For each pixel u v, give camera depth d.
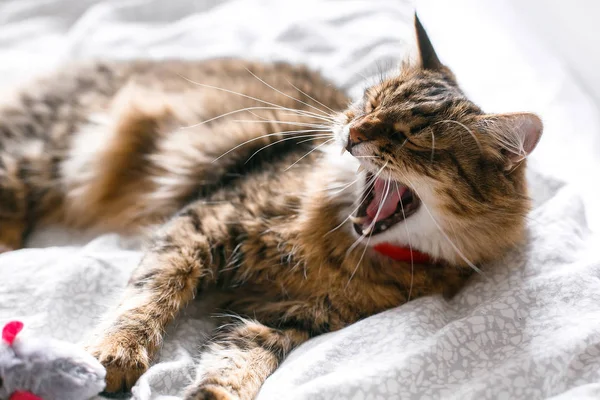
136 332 0.44
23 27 0.74
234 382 0.42
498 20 0.75
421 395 0.40
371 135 0.46
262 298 0.50
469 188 0.46
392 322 0.45
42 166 0.56
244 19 0.75
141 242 0.54
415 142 0.46
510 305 0.44
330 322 0.48
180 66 0.62
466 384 0.41
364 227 0.48
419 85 0.49
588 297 0.44
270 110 0.56
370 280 0.48
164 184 0.56
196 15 0.77
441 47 0.72
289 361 0.44
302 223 0.49
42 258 0.49
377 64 0.62
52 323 0.45
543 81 0.67
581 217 0.53
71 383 0.39
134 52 0.70
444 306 0.47
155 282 0.47
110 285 0.48
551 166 0.59
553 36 0.71
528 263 0.48
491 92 0.66
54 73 0.61
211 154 0.55
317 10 0.75
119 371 0.42
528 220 0.50
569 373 0.40
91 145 0.57
